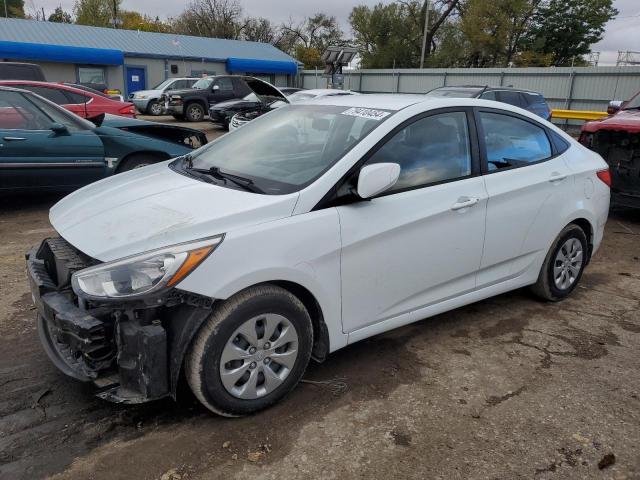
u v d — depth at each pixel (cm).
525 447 267
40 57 2789
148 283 242
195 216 271
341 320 307
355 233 297
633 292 480
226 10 5469
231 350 266
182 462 250
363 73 3381
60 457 251
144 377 250
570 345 375
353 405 298
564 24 4472
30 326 375
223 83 2192
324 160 311
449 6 4431
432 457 258
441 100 361
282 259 271
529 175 392
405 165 328
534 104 1388
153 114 2336
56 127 654
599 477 248
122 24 5481
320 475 245
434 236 335
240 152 363
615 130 682
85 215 304
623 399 311
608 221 748
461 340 379
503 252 384
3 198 760
